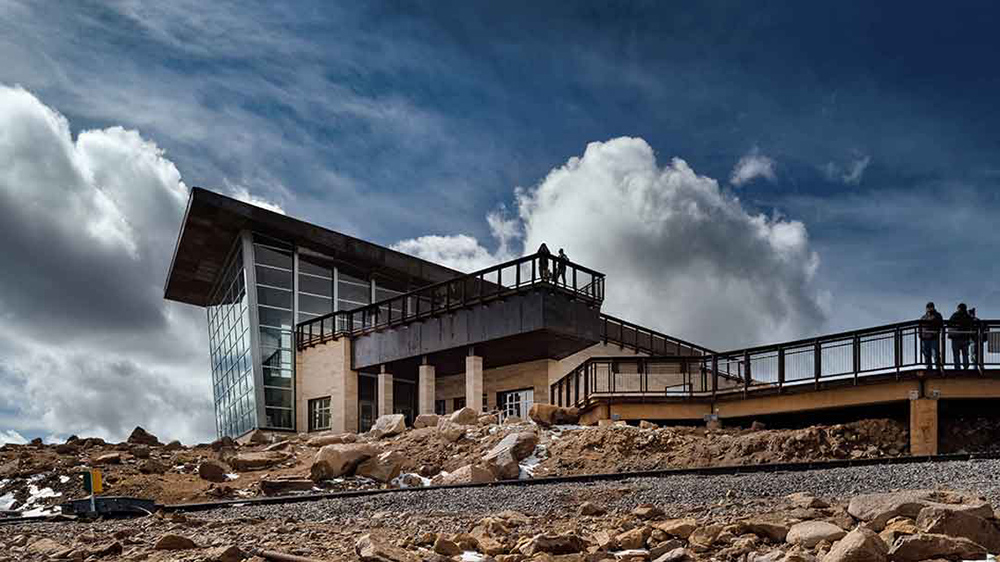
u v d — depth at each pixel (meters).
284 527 11.30
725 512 10.73
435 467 20.73
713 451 20.38
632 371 28.39
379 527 11.49
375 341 36.78
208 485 20.34
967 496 9.20
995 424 21.44
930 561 6.91
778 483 12.62
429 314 34.09
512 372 36.47
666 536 9.14
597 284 32.22
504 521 10.87
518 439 21.23
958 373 20.91
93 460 23.00
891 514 8.57
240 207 38.69
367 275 44.41
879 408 22.75
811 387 23.36
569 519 11.34
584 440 21.39
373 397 39.22
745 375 25.22
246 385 40.31
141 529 12.06
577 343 32.12
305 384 40.06
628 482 14.56
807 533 8.19
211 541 10.20
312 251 42.41
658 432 21.75
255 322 39.41
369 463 20.73
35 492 20.02
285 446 26.02
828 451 19.98
